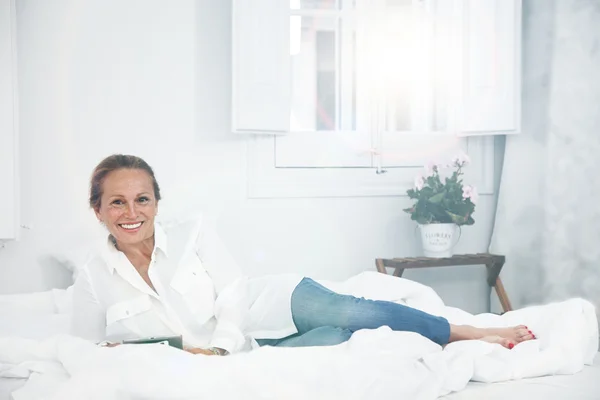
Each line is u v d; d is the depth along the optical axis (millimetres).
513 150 3740
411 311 2139
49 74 3221
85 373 1601
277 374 1622
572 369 1905
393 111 3807
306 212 3598
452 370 1731
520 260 3705
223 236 3479
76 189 3254
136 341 1854
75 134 3258
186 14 3396
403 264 3367
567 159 3506
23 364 1869
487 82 3643
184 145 3408
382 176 3711
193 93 3416
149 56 3352
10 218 3053
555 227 3543
